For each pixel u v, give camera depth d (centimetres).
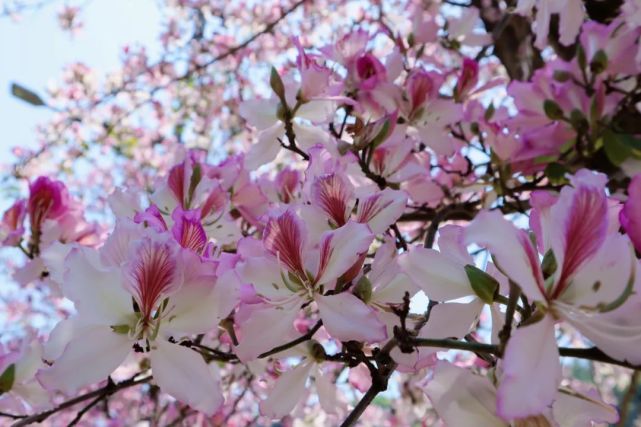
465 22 113
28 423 66
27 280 80
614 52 78
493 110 88
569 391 48
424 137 82
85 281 48
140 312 48
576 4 77
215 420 146
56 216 82
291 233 52
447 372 47
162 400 184
